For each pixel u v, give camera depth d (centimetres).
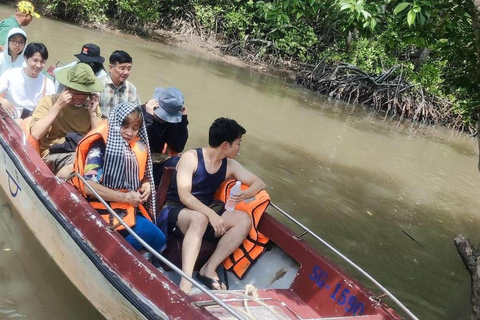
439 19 584
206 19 2111
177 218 404
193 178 414
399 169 981
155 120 479
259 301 367
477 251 523
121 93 570
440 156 1209
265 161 815
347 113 1499
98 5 1883
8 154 467
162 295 324
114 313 358
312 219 643
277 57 2066
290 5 611
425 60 1806
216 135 407
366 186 822
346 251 583
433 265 602
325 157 929
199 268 424
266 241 437
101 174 385
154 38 1978
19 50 597
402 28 598
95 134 384
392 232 668
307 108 1384
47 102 470
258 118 1092
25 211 464
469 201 880
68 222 384
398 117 1694
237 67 1870
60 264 421
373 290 515
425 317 486
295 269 421
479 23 445
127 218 383
